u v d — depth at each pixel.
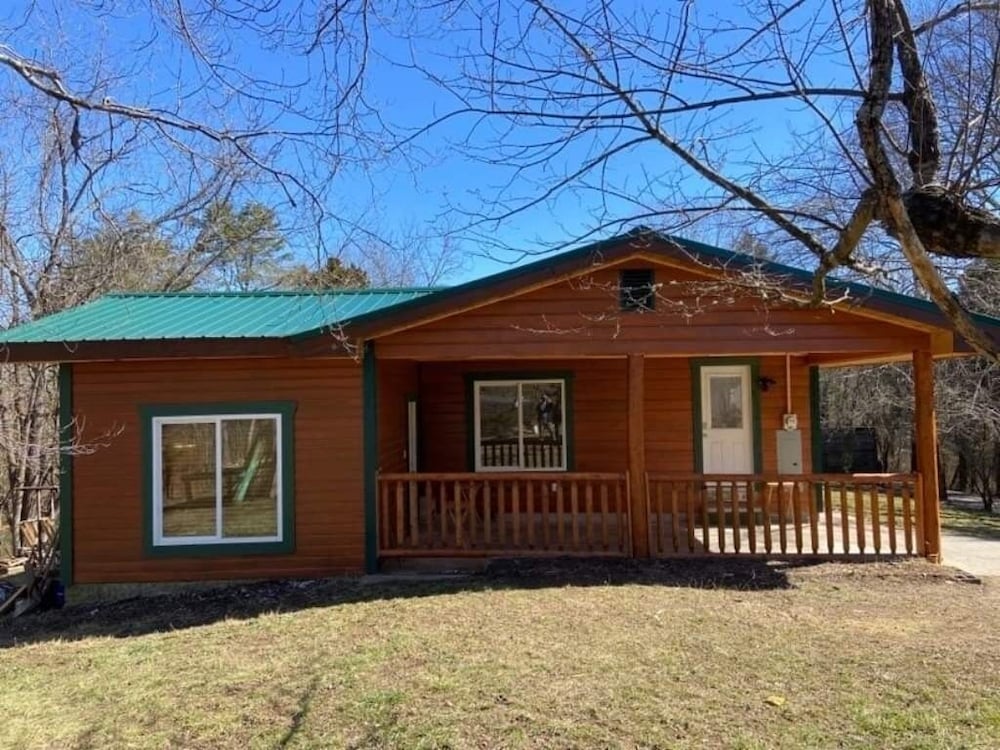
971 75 3.65
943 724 4.25
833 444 24.83
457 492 9.09
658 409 12.36
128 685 5.38
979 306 8.57
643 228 4.37
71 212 13.78
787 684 4.86
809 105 3.66
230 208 10.59
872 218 3.58
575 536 8.91
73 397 9.13
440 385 12.56
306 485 9.12
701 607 6.76
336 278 7.57
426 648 5.72
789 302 4.71
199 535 9.10
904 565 8.33
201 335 8.56
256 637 6.42
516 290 8.61
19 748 4.37
